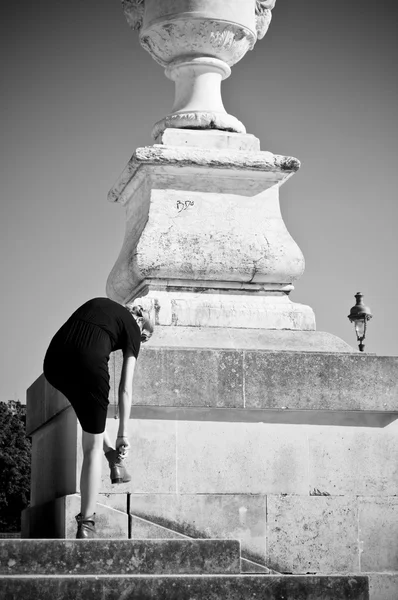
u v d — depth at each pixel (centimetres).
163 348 802
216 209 916
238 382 811
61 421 852
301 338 874
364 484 830
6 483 6612
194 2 950
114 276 946
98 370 685
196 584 592
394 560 823
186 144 937
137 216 948
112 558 623
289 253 914
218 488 799
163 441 794
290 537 805
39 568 610
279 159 923
